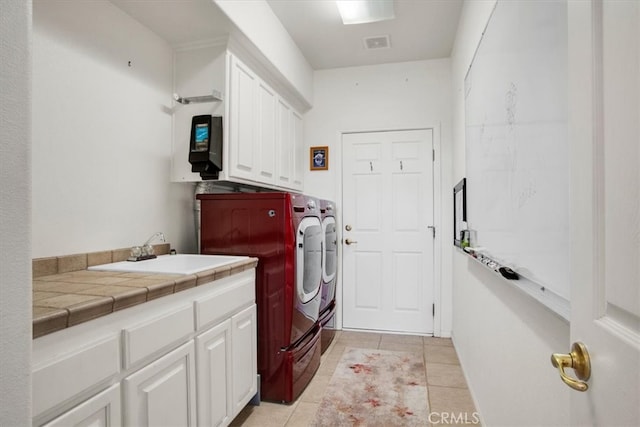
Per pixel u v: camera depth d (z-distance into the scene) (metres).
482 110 1.74
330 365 2.71
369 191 3.60
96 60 1.74
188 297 1.43
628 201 0.47
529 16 1.05
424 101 3.47
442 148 3.42
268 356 2.16
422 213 3.48
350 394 2.25
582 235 0.60
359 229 3.61
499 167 1.42
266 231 2.16
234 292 1.78
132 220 1.95
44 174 1.49
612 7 0.51
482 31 1.85
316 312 2.62
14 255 0.58
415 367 2.66
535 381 1.08
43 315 0.86
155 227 2.12
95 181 1.73
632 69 0.46
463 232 2.37
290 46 2.98
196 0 1.81
